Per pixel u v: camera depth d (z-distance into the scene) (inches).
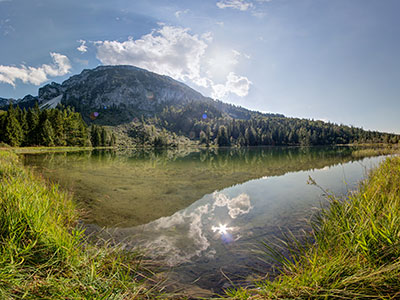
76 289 68.6
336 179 385.1
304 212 204.4
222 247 140.2
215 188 331.6
